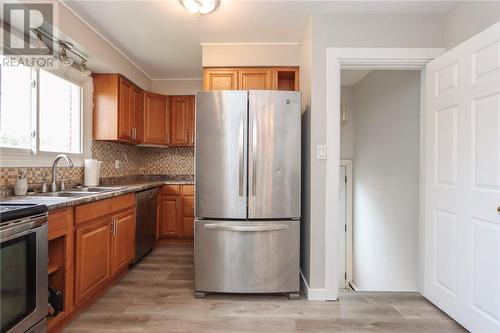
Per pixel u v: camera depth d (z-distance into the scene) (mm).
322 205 2344
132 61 3539
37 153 2391
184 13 2381
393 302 2283
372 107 3746
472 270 1834
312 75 2346
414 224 2715
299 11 2320
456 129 1983
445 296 2076
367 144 3918
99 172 3229
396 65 2387
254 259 2314
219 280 2330
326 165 2342
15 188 2121
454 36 2203
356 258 4332
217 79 3070
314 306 2213
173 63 3619
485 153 1744
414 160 2715
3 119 2113
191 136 4254
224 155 2324
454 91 2000
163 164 4543
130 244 2854
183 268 3029
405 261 2867
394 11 2293
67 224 1854
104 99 3201
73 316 1992
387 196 3281
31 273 1459
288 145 2340
